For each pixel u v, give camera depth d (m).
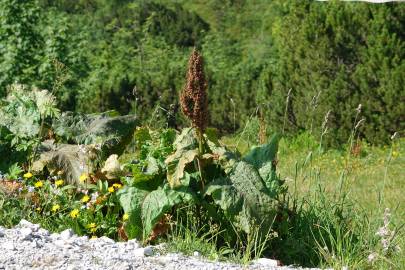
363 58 22.36
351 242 7.73
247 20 60.25
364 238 7.77
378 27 22.27
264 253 7.51
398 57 21.73
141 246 6.97
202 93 7.50
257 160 7.70
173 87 26.77
